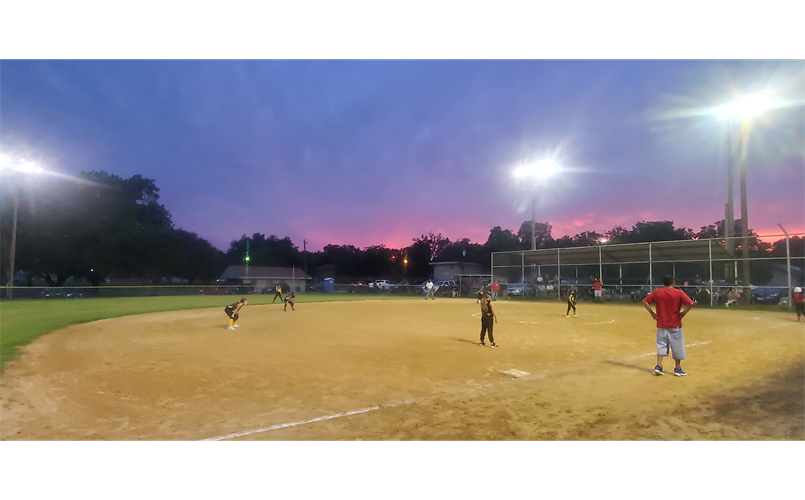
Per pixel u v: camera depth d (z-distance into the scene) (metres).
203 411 6.21
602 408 6.28
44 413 6.05
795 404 6.46
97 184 52.16
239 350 11.50
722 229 64.75
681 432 5.31
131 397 6.91
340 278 84.75
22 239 44.81
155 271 55.66
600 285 33.50
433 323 18.62
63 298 36.81
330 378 8.32
